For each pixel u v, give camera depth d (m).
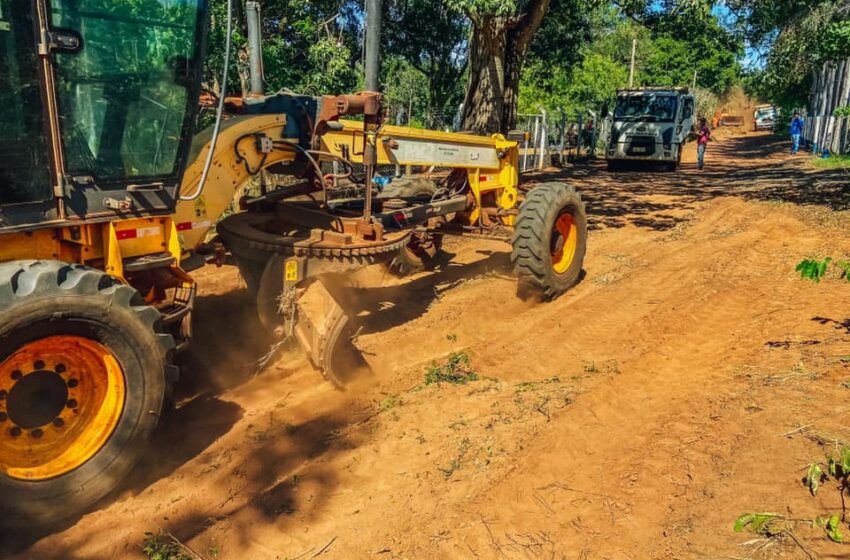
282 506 3.56
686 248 9.12
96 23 3.49
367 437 4.25
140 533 3.37
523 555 3.09
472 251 9.07
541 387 4.85
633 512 3.32
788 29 14.48
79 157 3.56
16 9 3.21
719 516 3.18
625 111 23.28
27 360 3.32
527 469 3.76
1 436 3.29
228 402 4.73
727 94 64.06
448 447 4.06
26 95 3.30
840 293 6.29
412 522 3.38
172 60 3.82
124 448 3.55
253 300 5.59
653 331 5.89
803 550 2.86
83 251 3.77
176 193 4.04
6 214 3.33
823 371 4.49
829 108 27.20
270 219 5.75
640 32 46.50
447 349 5.74
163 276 4.25
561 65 21.02
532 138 22.80
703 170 22.75
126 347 3.50
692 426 4.05
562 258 7.20
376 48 5.27
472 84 15.11
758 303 6.38
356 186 6.11
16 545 3.29
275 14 12.33
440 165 6.64
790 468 3.43
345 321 4.66
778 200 13.19
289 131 5.21
